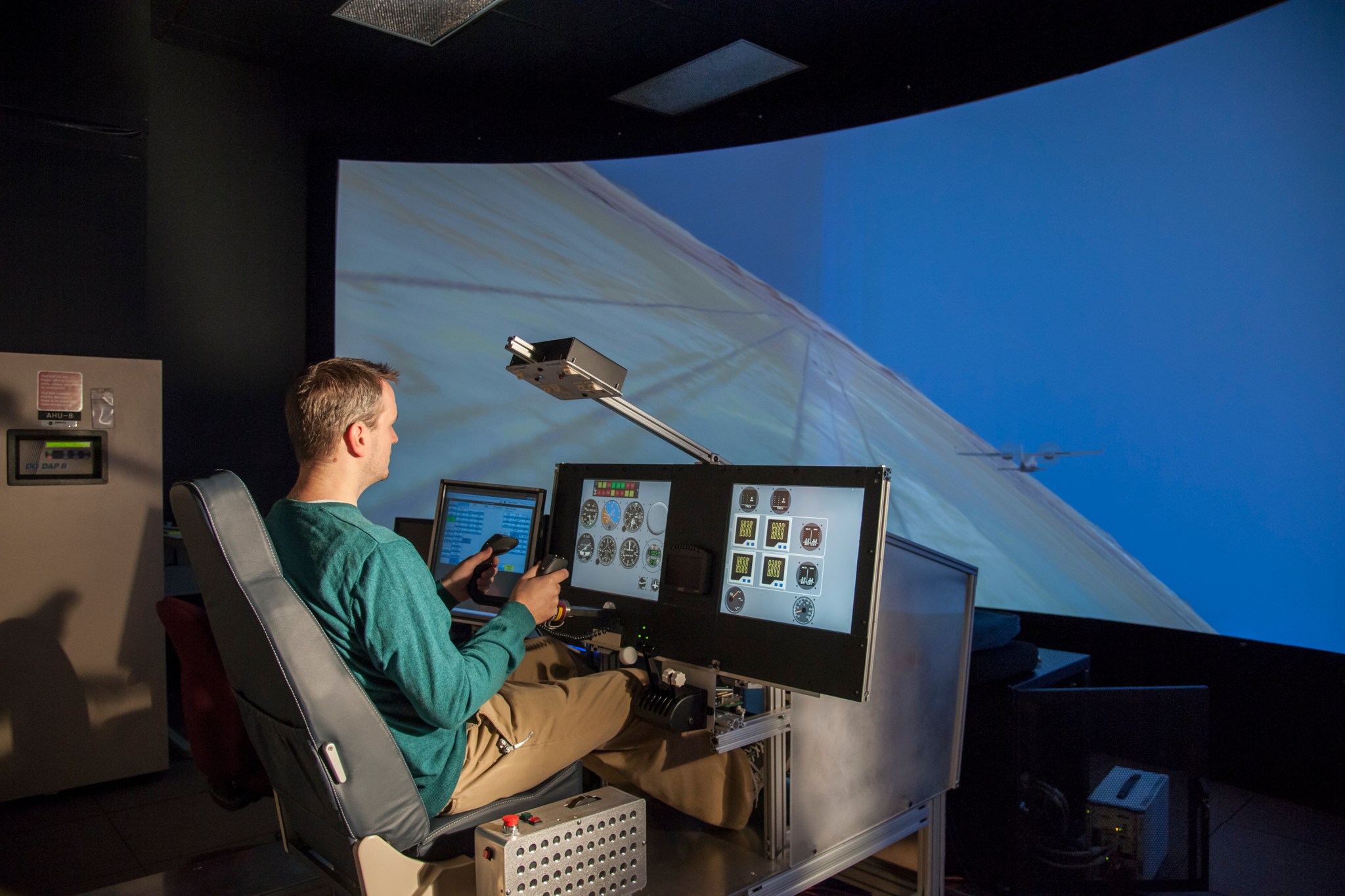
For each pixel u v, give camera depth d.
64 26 3.12
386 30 3.89
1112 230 3.30
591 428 4.76
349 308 4.56
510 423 4.74
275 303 4.46
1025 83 3.57
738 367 4.51
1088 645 3.37
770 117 4.41
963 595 2.06
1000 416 3.66
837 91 4.21
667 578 1.77
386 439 1.50
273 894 1.69
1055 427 3.48
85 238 3.16
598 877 1.44
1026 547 3.59
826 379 4.27
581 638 1.79
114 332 3.23
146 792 2.83
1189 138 3.06
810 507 1.57
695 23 3.68
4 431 2.64
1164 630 3.15
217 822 2.60
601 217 4.73
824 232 4.27
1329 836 2.55
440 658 1.30
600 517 1.98
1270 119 2.83
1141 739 2.16
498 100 4.67
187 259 4.18
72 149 3.13
